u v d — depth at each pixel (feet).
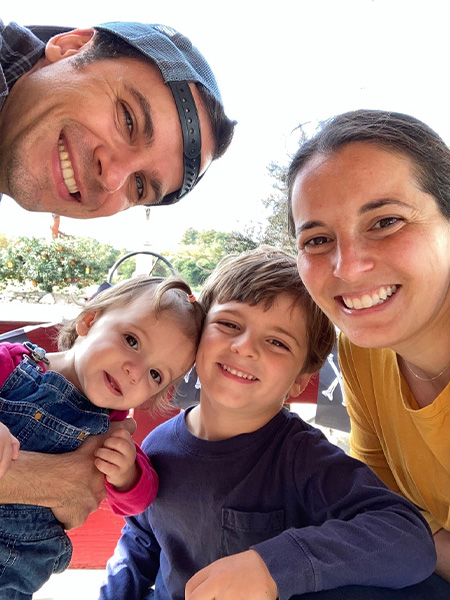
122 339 1.68
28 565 1.47
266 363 1.53
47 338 2.09
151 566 1.72
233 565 1.11
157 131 1.73
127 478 1.52
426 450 1.51
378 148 1.21
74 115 1.67
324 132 1.31
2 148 1.74
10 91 1.73
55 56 1.77
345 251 1.22
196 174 1.90
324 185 1.23
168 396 2.15
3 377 1.61
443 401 1.38
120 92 1.69
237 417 1.57
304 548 1.14
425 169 1.20
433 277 1.22
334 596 1.13
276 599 1.14
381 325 1.26
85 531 2.26
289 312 1.59
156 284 1.87
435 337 1.35
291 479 1.48
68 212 1.86
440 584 1.31
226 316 1.61
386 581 1.17
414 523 1.26
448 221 1.23
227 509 1.49
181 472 1.59
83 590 2.24
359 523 1.23
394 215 1.20
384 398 1.61
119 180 1.71
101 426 1.67
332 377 2.16
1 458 1.27
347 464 1.43
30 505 1.48
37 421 1.58
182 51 1.90
